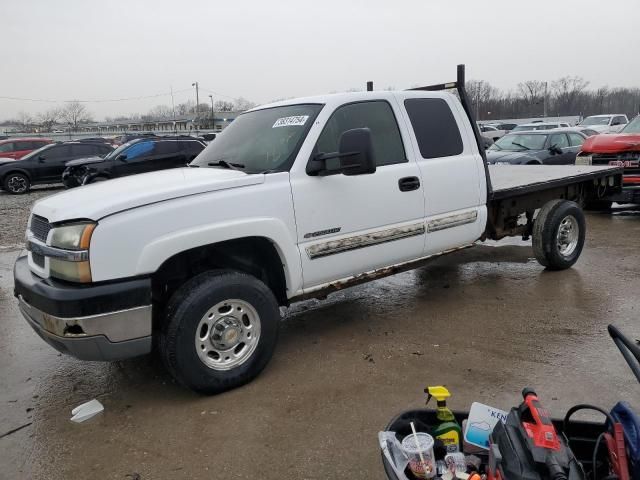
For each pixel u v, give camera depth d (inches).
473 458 95.9
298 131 165.3
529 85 3223.4
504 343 173.6
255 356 151.3
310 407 139.3
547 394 140.8
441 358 164.6
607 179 286.5
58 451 125.7
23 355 182.5
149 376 162.9
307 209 158.6
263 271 163.2
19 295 146.1
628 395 138.9
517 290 227.8
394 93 188.4
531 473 79.4
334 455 119.3
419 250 190.5
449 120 202.7
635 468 79.7
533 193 243.3
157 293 144.8
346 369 159.8
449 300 218.7
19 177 728.3
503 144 568.4
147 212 132.5
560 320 191.5
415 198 185.2
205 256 153.1
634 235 330.3
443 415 101.6
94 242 127.2
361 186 170.4
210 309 141.6
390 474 88.9
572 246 253.6
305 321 203.0
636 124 396.5
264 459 119.2
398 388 146.9
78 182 605.6
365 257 174.4
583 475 79.5
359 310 212.4
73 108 4124.0
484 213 211.0
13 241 390.0
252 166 164.4
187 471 116.3
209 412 139.2
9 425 138.0
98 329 128.0
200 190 140.3
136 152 555.8
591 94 3289.9
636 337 174.2
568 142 536.7
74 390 156.0
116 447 126.3
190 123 2999.5
